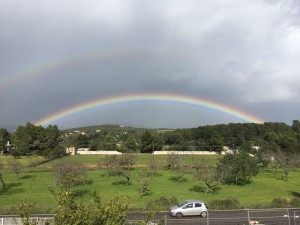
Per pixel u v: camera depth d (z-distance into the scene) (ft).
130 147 415.44
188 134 543.39
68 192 38.24
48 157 339.77
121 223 38.19
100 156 354.95
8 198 158.10
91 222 35.68
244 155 208.23
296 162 238.68
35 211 114.01
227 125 550.36
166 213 115.65
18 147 377.91
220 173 178.60
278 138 377.09
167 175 230.89
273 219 105.81
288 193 169.27
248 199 150.92
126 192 168.04
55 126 441.27
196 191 173.68
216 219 105.29
